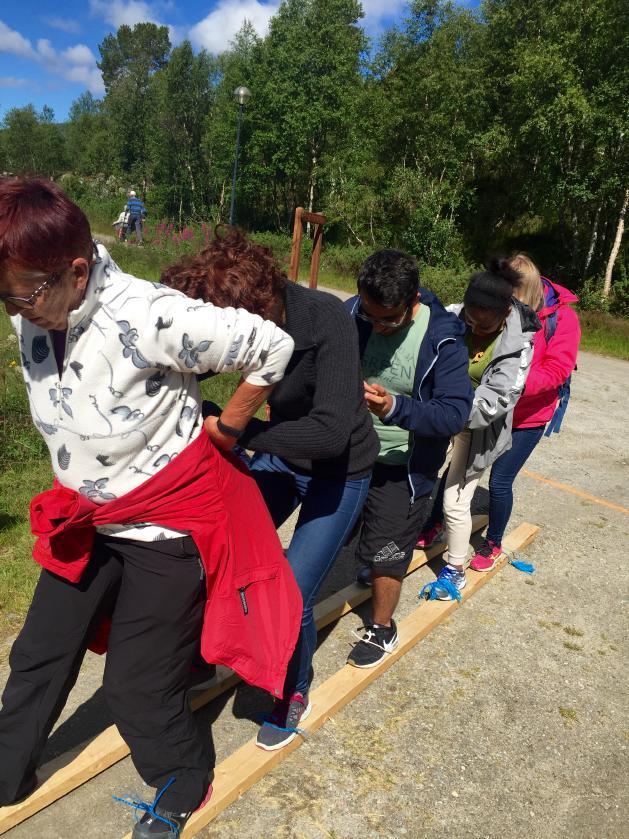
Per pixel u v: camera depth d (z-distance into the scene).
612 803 2.25
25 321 1.51
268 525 1.85
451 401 2.24
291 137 31.27
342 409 1.80
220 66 40.28
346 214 28.73
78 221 1.33
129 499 1.55
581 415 7.50
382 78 30.08
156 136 41.12
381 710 2.54
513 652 2.99
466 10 27.42
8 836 1.90
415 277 2.15
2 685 2.47
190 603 1.68
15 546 3.34
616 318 18.47
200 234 17.56
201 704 2.43
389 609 2.62
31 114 60.12
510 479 3.28
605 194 21.27
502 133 25.03
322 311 1.84
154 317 1.42
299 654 2.13
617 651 3.10
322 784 2.18
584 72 21.05
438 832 2.06
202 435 1.64
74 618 1.68
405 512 2.47
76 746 2.17
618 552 4.10
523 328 2.73
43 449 4.46
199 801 1.88
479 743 2.44
